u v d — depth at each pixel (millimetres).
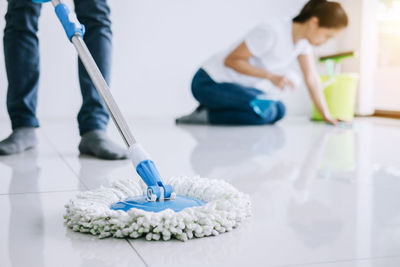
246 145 1773
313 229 703
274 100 2760
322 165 1309
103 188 813
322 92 2773
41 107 3086
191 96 3477
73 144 1771
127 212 661
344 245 628
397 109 3264
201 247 619
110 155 1398
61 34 3076
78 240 646
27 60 1483
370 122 2951
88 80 1452
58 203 864
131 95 3340
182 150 1614
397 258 578
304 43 2576
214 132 2285
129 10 3268
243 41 2633
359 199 899
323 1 2436
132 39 3297
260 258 579
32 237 658
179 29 3402
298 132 2309
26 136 1539
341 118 3027
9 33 1459
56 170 1210
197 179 845
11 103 1525
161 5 3338
